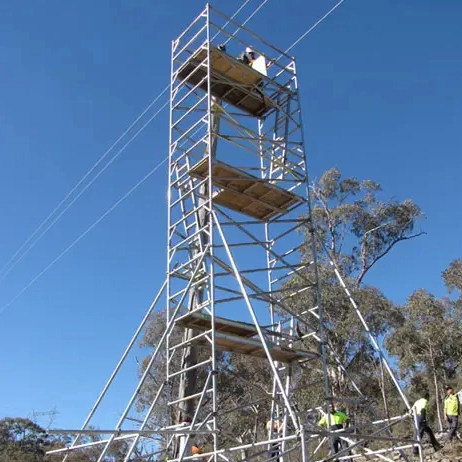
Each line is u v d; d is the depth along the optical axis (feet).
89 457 65.87
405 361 102.89
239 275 35.63
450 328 102.73
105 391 38.55
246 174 42.14
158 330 104.83
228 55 46.14
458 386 99.96
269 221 46.14
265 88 48.91
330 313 90.48
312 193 112.68
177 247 41.88
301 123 47.62
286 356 41.81
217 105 43.65
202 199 45.47
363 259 109.09
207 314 38.37
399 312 98.37
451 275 115.14
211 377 36.09
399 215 109.19
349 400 40.29
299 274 42.96
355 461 53.21
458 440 55.21
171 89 47.80
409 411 38.14
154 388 95.86
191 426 34.14
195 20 46.75
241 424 101.30
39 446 102.06
